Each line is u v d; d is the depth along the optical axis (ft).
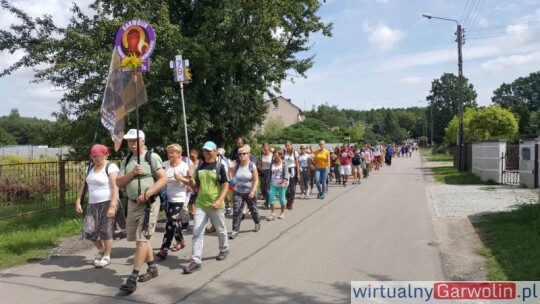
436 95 308.81
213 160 21.31
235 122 48.91
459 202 40.68
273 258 22.18
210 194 20.76
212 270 20.25
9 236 26.30
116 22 36.70
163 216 34.50
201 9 42.32
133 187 18.21
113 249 24.58
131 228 18.49
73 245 25.05
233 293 17.17
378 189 55.26
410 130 439.63
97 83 37.45
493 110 141.38
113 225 21.44
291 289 17.56
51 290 17.65
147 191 17.78
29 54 38.01
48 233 27.27
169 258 22.66
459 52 87.56
